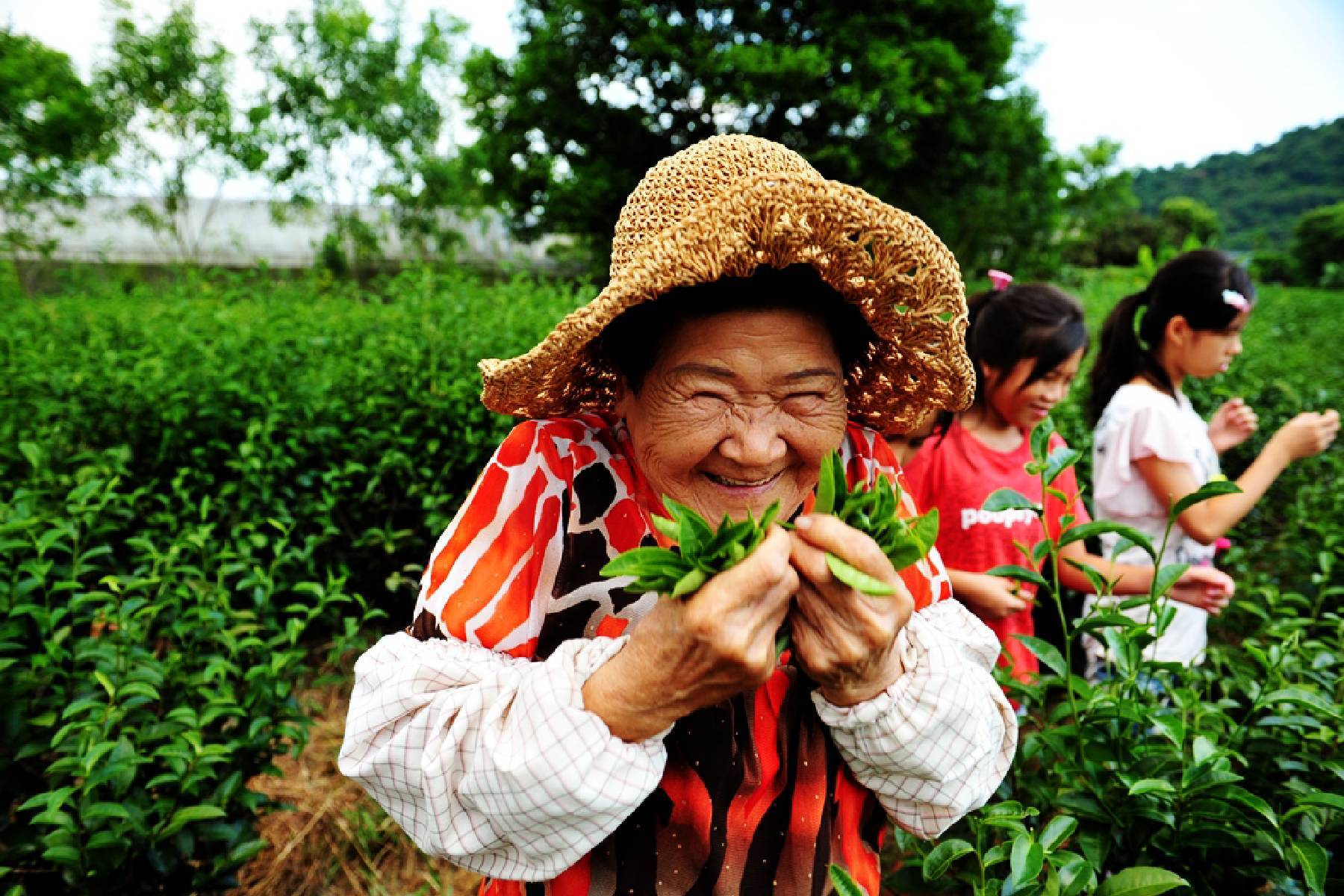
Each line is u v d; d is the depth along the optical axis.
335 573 3.75
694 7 12.99
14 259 14.01
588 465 1.05
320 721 3.28
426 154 18.64
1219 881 1.46
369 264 18.91
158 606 2.17
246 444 3.29
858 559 0.77
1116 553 1.45
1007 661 2.05
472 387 3.84
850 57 12.54
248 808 2.27
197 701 2.27
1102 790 1.43
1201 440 2.38
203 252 20.42
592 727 0.81
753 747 1.00
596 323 0.88
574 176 13.26
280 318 5.41
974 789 1.00
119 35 15.77
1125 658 1.43
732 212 0.81
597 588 1.01
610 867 0.99
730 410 0.91
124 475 3.51
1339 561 2.67
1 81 13.79
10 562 2.18
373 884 2.54
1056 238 18.80
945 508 2.24
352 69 17.83
